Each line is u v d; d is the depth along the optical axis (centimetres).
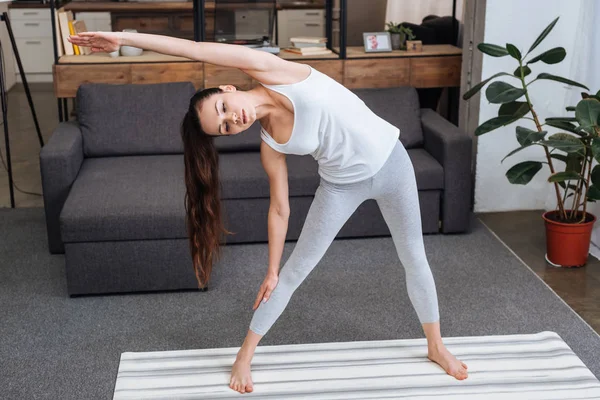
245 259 386
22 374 286
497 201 457
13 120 679
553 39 427
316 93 236
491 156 448
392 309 335
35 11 788
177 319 328
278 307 270
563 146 332
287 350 301
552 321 324
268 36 477
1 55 452
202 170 255
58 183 386
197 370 288
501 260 387
